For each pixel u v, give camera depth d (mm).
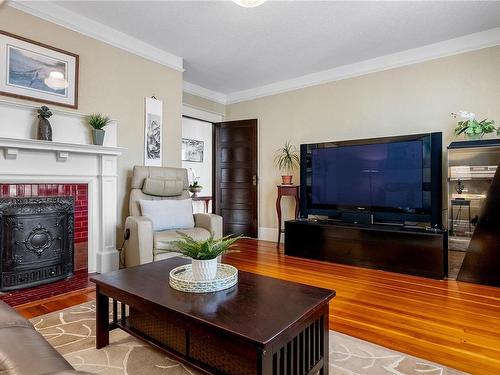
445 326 1900
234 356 1206
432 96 3445
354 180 3576
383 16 2852
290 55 3729
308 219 3945
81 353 1560
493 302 2297
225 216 5133
